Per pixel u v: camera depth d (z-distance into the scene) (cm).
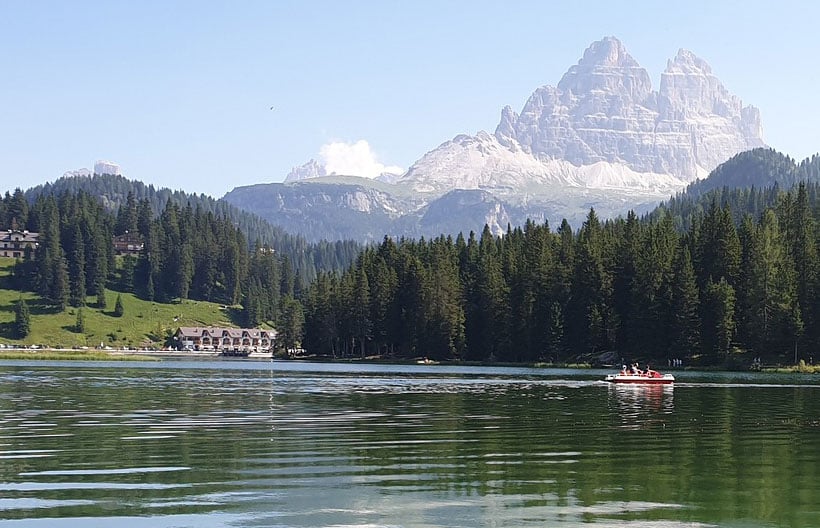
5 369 15388
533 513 3103
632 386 11169
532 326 19962
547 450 4591
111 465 4028
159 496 3344
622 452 4522
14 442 4806
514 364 19750
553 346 19375
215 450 4534
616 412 6925
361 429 5550
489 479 3719
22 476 3738
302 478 3725
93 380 11662
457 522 2978
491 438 5106
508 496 3375
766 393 9825
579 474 3850
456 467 4019
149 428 5534
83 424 5762
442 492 3444
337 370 16750
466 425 5825
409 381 12075
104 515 3042
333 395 8850
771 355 17138
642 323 18100
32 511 3091
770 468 4019
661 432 5459
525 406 7481
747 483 3644
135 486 3531
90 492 3409
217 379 12562
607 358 18362
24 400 7812
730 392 10012
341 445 4756
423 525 2939
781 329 16812
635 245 19650
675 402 8206
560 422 6053
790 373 15712
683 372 16175
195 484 3581
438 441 4950
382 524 2950
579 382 11988
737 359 17075
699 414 6819
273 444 4781
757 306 17125
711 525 2945
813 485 3606
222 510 3131
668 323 17838
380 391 9594
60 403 7500
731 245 18688
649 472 3900
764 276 17138
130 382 11300
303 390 9750
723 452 4534
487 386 10788
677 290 17688
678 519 3022
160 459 4216
